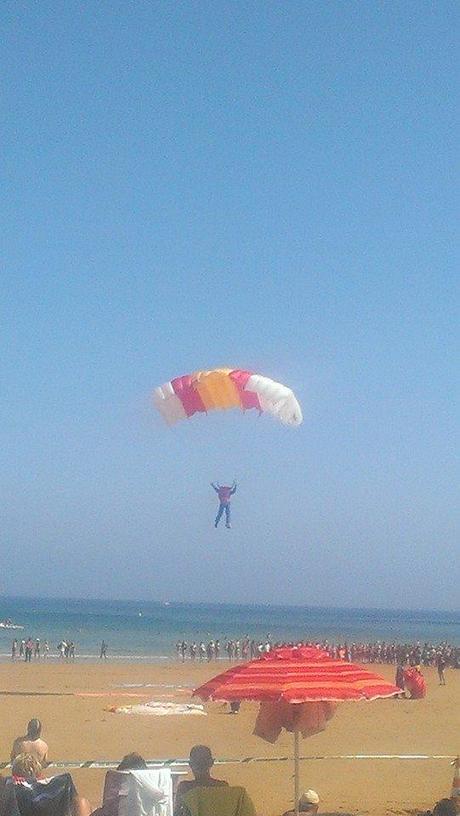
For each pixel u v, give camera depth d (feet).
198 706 99.66
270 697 30.73
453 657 223.10
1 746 72.23
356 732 82.79
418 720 94.43
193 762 28.86
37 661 219.82
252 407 50.08
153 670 177.88
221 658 252.42
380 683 32.60
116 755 67.92
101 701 108.78
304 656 33.50
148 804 27.81
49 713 94.94
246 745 73.10
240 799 27.81
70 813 27.35
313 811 33.78
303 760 63.87
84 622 551.18
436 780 57.31
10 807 24.99
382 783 56.03
